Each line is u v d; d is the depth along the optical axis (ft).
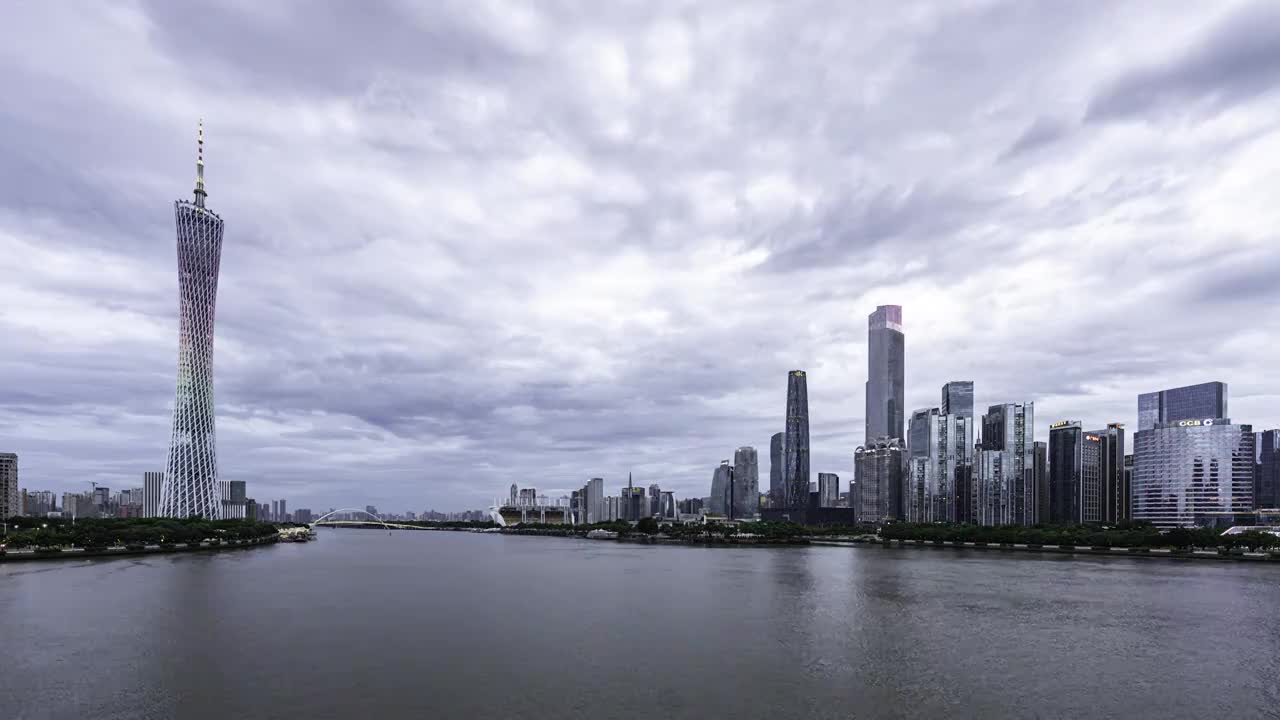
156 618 537.24
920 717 323.37
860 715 325.01
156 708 325.83
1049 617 561.02
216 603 619.67
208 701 336.49
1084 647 453.58
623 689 360.89
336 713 321.93
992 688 365.61
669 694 353.10
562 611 598.34
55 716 314.96
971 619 553.23
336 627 516.73
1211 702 345.31
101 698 338.75
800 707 335.26
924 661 417.69
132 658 411.13
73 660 405.39
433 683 368.89
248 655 424.05
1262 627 520.01
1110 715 327.47
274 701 337.72
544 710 328.70
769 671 395.34
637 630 511.40
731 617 565.94
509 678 379.35
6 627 496.64
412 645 456.45
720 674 388.98
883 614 577.43
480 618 560.61
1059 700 347.36
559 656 428.15
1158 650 445.78
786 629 514.27
